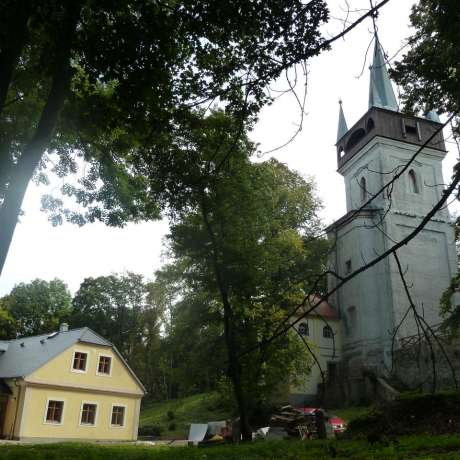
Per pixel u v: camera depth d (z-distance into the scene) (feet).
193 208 59.11
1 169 38.14
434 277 124.88
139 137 40.09
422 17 37.73
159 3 31.40
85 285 234.38
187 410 148.36
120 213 54.44
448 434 41.86
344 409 111.86
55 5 28.45
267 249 76.84
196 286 75.10
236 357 18.12
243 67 23.90
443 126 16.83
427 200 132.57
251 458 37.06
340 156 152.35
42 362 114.52
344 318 131.64
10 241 25.41
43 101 43.24
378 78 141.69
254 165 65.16
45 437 109.91
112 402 123.03
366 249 127.85
